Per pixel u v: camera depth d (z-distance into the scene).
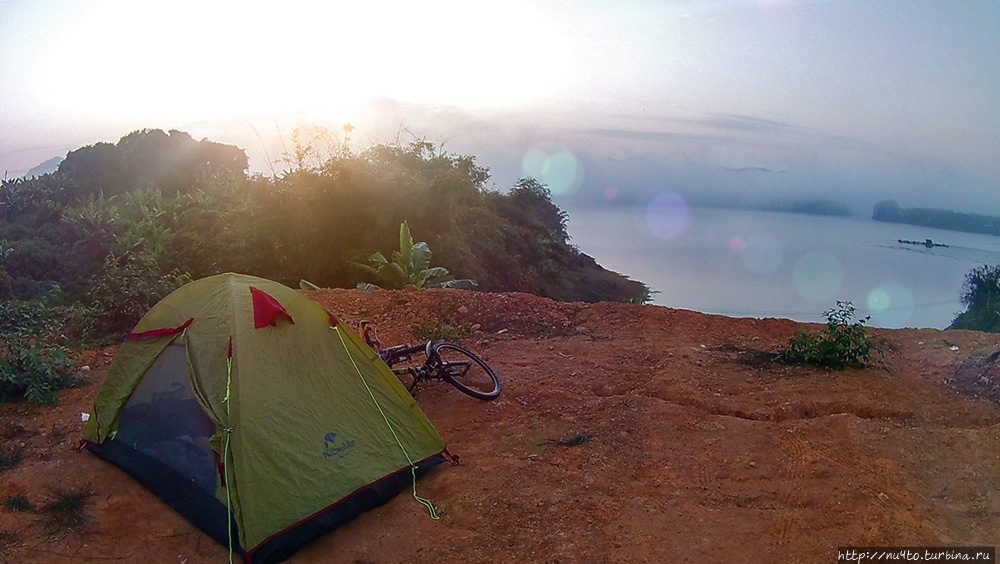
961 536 3.88
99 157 56.91
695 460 4.86
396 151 34.34
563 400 6.00
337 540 4.15
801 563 3.67
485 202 38.97
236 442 4.14
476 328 8.41
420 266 20.06
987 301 13.52
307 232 25.80
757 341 7.75
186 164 60.16
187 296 5.27
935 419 5.54
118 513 4.52
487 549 3.93
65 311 9.12
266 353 4.58
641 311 8.71
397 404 4.92
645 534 3.98
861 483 4.44
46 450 5.36
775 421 5.59
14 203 41.09
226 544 4.08
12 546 4.16
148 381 5.05
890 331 8.14
